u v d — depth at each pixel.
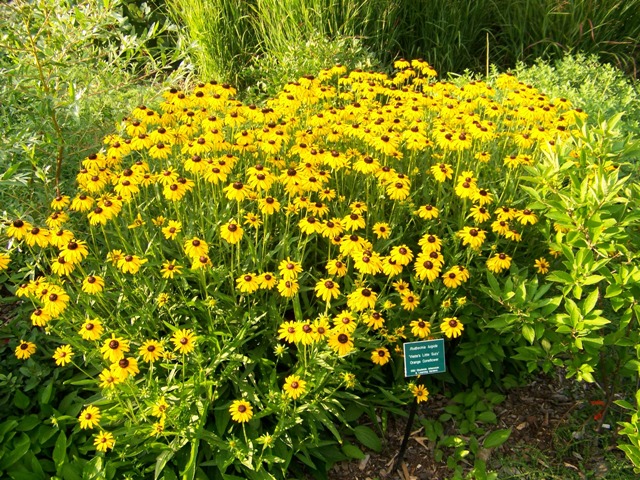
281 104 2.29
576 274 1.64
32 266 1.79
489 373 2.01
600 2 3.96
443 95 2.55
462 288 1.93
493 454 1.80
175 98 2.24
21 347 1.57
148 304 1.71
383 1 3.67
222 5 3.77
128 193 1.75
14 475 1.52
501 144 2.37
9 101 2.12
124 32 3.88
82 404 1.68
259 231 2.02
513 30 4.08
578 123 1.78
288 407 1.58
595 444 1.83
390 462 1.77
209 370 1.61
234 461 1.60
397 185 1.89
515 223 1.99
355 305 1.54
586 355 1.77
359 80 2.65
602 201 1.58
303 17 3.64
